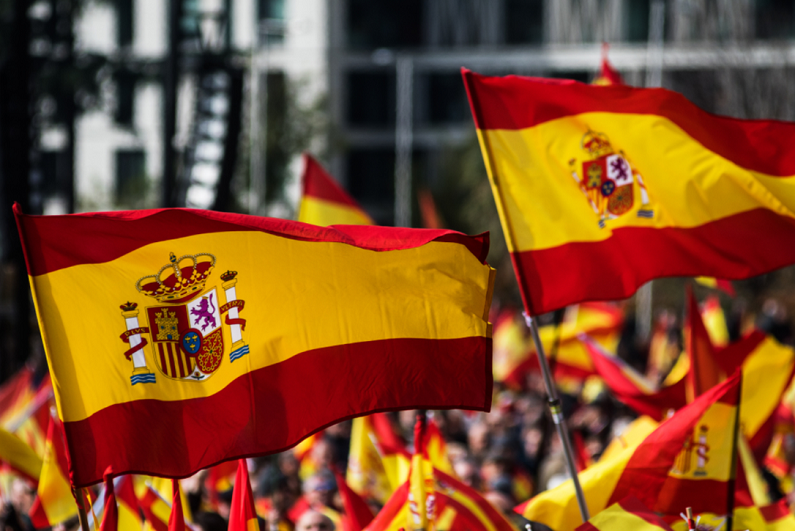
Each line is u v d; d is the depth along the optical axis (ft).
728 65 324.39
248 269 46.44
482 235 48.52
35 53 176.76
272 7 522.06
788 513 56.54
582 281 57.62
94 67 189.98
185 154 159.53
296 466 84.12
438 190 479.00
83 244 43.60
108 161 487.20
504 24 561.02
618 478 53.42
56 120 195.42
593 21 526.16
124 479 57.06
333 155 412.16
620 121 59.06
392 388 48.34
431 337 48.73
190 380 45.11
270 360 46.88
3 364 149.89
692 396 69.26
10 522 63.82
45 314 42.78
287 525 73.92
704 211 59.72
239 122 159.53
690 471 55.11
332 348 47.80
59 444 61.82
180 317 45.01
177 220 44.80
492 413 109.19
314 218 88.69
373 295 48.14
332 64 546.67
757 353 78.33
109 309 43.88
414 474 54.54
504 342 144.97
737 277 59.98
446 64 562.25
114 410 43.68
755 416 77.87
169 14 132.67
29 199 142.20
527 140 57.77
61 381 42.80
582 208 58.08
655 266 59.16
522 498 87.92
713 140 59.88
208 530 63.21
